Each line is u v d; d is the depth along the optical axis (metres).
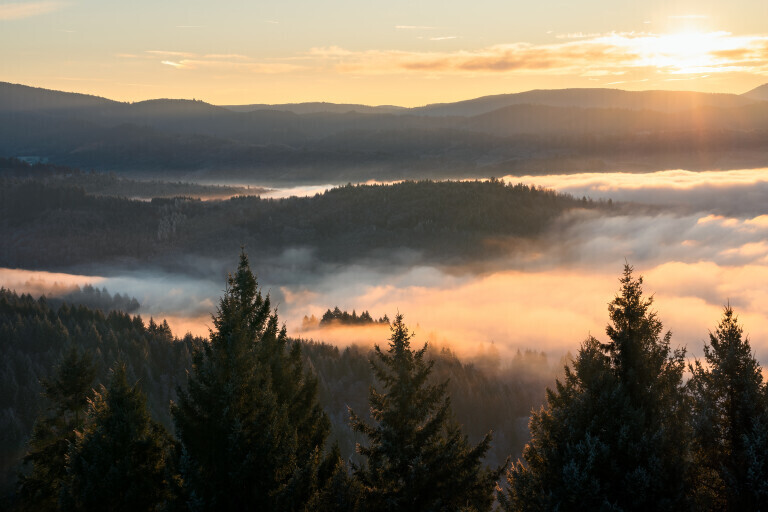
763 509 17.94
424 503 22.22
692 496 18.52
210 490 21.08
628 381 19.80
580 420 19.66
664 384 20.16
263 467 21.64
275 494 21.45
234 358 22.95
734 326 20.41
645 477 17.75
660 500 17.91
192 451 22.22
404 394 22.69
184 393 23.20
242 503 21.70
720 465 19.30
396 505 21.77
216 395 22.42
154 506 24.77
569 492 18.38
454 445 22.97
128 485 24.69
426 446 22.97
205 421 22.50
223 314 24.27
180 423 22.48
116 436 25.47
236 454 21.48
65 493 25.31
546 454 19.81
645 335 20.39
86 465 24.77
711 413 19.58
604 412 19.23
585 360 20.59
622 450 18.67
